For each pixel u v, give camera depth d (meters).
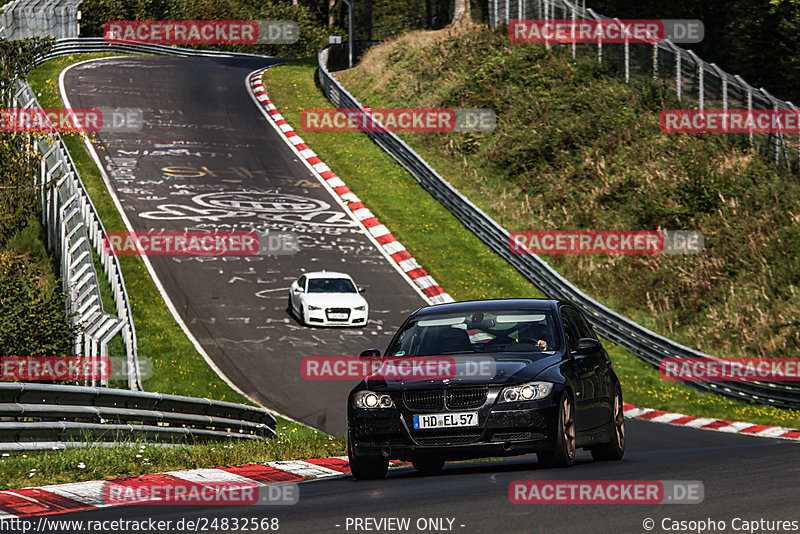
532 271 129.38
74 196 112.12
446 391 33.50
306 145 176.75
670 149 149.62
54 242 120.50
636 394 94.12
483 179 160.25
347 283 112.25
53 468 33.00
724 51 186.50
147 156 162.12
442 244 139.00
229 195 148.50
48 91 195.75
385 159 170.88
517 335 37.19
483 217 140.88
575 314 41.03
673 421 82.88
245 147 173.75
